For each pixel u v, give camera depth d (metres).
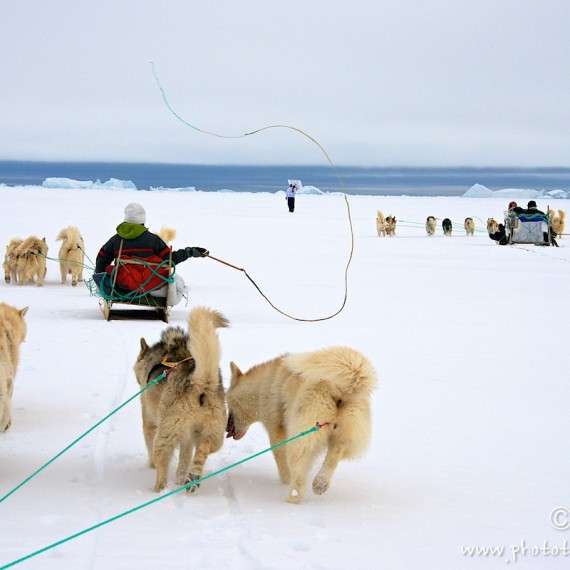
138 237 12.05
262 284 17.08
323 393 4.76
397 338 10.72
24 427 6.13
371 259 23.17
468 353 9.76
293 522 4.34
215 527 4.19
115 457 5.51
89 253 21.64
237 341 10.16
